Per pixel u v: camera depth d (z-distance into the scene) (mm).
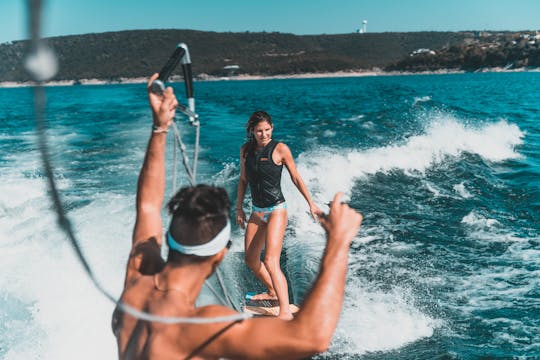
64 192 8320
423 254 6051
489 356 4035
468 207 8062
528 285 5238
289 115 20656
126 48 196125
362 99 30141
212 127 16891
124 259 5473
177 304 1333
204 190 1337
